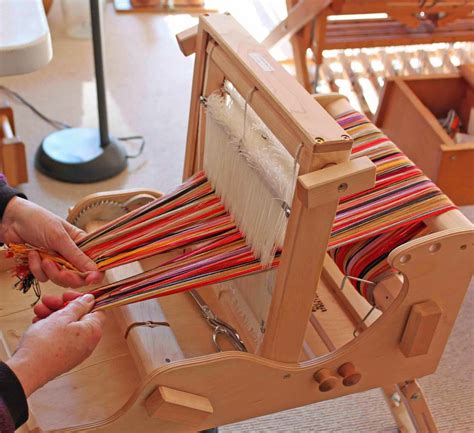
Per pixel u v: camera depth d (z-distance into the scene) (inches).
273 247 34.9
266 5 122.3
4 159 74.7
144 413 34.2
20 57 43.2
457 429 58.0
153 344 37.1
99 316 32.3
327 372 37.9
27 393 28.1
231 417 37.4
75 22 108.7
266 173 33.5
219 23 36.9
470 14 94.6
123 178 83.0
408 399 48.2
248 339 41.2
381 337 38.4
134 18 116.3
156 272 35.8
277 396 37.8
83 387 38.1
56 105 94.0
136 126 91.7
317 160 28.9
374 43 87.0
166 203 39.4
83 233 38.8
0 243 39.5
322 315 44.8
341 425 57.1
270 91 31.1
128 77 101.3
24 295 42.7
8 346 39.7
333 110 47.9
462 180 79.4
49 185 80.7
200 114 41.2
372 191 39.6
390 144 44.0
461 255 36.1
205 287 44.5
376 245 40.6
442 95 87.8
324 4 80.0
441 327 39.7
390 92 85.4
